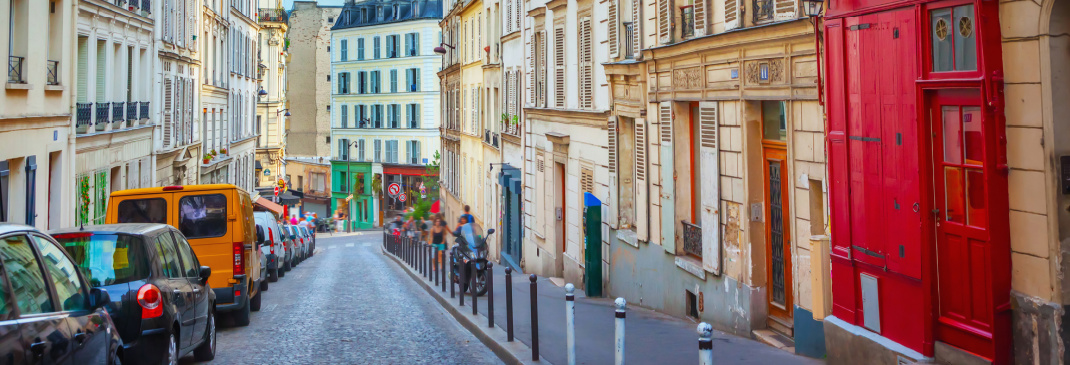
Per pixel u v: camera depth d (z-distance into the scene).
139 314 8.42
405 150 79.31
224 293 13.75
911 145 7.22
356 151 83.62
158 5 31.03
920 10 7.04
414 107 78.62
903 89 7.31
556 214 21.84
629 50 15.75
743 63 10.82
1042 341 6.14
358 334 13.16
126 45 27.11
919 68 7.07
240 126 49.84
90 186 24.03
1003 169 6.41
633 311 14.61
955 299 6.95
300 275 28.42
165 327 8.62
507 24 30.55
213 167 41.34
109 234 9.03
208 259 13.95
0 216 17.92
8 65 18.16
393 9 79.62
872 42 7.79
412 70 78.31
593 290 17.66
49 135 20.41
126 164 27.55
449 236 48.44
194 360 10.84
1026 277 6.30
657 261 14.48
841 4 8.28
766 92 10.25
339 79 84.94
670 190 13.59
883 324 7.86
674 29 13.15
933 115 7.05
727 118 11.52
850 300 8.39
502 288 19.83
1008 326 6.46
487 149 36.19
